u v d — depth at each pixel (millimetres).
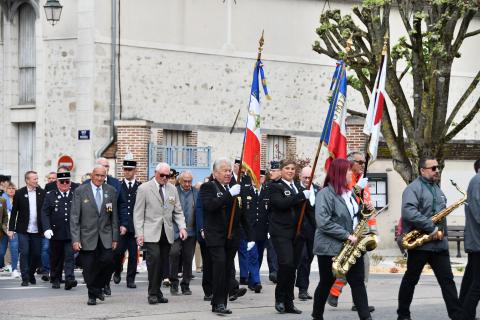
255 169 15273
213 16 35375
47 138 33969
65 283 19219
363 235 13047
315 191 17234
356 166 15289
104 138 33188
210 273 16781
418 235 13227
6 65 35219
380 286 19766
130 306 15945
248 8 36188
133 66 33656
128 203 19516
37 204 20828
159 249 16500
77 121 33219
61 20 33656
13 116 35125
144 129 32031
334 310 15523
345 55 15383
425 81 25078
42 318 14398
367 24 25859
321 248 12797
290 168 15117
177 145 34719
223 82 35625
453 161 32125
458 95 40844
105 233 16484
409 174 26016
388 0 25344
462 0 24922
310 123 37594
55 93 33781
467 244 13141
